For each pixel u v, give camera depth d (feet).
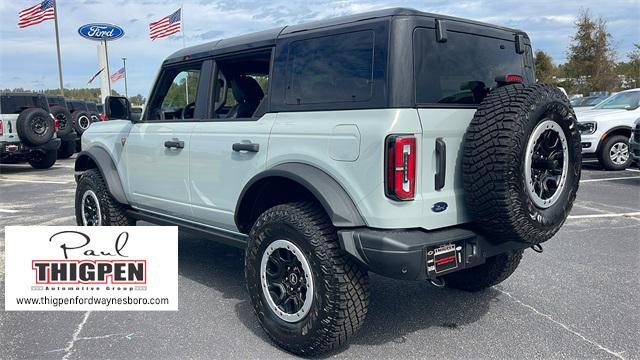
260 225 11.93
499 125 10.34
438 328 12.93
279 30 12.92
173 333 12.70
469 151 10.71
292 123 11.93
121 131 17.75
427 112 10.57
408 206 10.37
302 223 11.04
